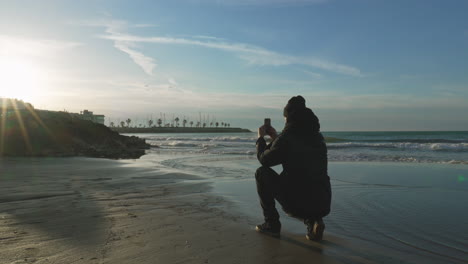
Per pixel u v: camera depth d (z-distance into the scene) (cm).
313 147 291
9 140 1352
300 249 262
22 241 260
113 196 491
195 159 1268
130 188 576
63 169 850
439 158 1303
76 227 304
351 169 905
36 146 1388
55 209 386
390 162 1138
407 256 254
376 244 282
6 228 298
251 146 2317
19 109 1781
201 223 334
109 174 769
